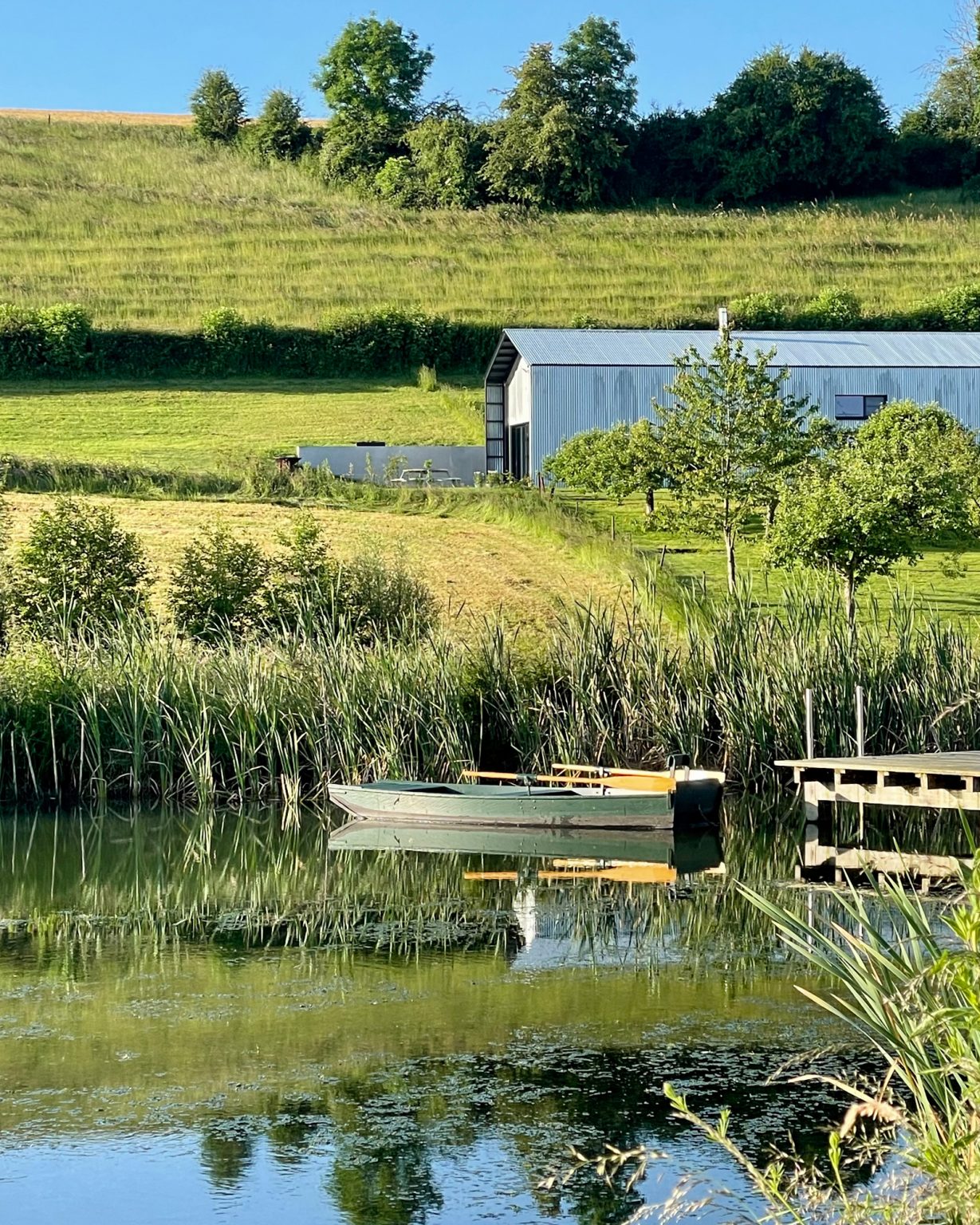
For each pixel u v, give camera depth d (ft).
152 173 651.66
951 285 520.83
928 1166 35.27
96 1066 65.16
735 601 143.02
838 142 649.20
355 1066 64.95
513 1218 51.16
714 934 87.15
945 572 179.83
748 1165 37.76
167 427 374.22
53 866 108.37
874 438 216.74
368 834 121.90
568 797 120.78
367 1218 50.98
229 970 80.43
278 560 177.37
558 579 200.95
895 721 131.85
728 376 185.47
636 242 578.66
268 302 503.20
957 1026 37.27
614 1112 59.77
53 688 136.36
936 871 103.24
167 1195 52.85
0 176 614.75
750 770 131.75
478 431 378.53
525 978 78.23
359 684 136.98
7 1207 51.98
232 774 135.54
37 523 171.12
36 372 424.46
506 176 639.76
